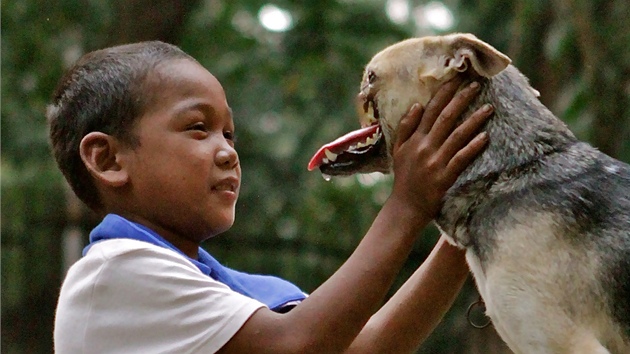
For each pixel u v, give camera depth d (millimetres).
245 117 15406
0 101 14656
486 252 4699
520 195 4695
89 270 4297
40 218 14789
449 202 4836
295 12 16109
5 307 16328
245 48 16094
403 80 4949
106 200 4656
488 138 4793
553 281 4508
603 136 11680
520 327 4547
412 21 16422
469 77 4805
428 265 5055
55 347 4352
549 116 4992
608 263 4508
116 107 4555
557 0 11992
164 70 4574
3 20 14883
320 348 4090
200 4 15898
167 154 4484
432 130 4480
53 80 14906
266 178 14883
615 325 4473
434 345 13562
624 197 4672
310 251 14656
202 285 4227
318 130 15156
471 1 15711
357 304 4156
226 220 4555
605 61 11648
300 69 15797
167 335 4156
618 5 11719
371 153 5180
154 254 4273
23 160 14562
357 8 16062
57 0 14617
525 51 12523
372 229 4359
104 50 4836
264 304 4527
